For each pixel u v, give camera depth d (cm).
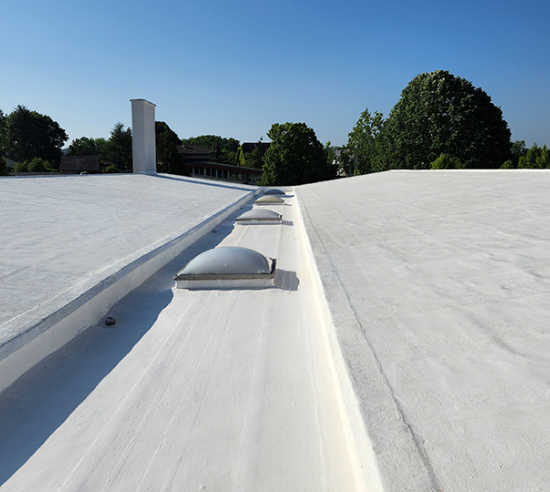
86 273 339
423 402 143
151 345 262
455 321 205
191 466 156
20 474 153
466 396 144
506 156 3412
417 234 432
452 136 3241
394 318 218
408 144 3544
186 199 986
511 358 164
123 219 634
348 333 204
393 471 113
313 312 313
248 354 246
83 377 224
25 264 352
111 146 6925
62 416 189
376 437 127
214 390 208
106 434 175
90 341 267
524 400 138
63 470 155
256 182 4800
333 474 150
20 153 7538
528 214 443
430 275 285
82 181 1070
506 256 302
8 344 209
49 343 242
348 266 337
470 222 451
